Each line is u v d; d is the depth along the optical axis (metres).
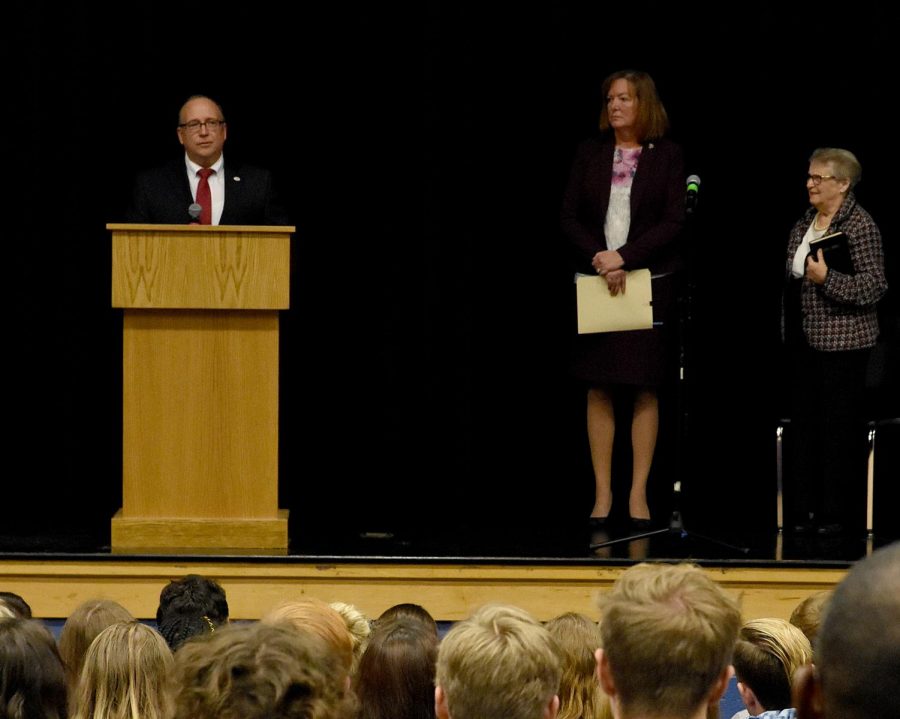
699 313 14.71
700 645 3.87
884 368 12.91
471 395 14.77
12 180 14.37
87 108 14.36
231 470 11.27
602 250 12.21
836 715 2.24
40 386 14.59
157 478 11.23
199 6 14.36
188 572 11.12
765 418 14.66
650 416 12.60
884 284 12.04
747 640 5.95
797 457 12.63
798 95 14.47
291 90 14.52
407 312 14.72
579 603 11.41
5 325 14.49
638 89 12.20
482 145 14.60
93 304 14.56
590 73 14.54
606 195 12.26
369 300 14.72
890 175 14.43
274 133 14.58
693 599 3.97
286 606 6.06
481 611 4.52
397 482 14.78
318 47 14.47
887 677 2.19
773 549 11.81
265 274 10.89
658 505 14.72
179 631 7.15
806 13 14.33
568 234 12.37
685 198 12.18
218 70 14.46
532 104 14.56
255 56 14.47
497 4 14.44
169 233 10.80
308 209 14.66
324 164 14.62
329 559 11.28
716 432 14.73
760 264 14.66
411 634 5.88
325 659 3.56
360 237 14.67
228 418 11.22
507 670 4.24
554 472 14.78
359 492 14.78
